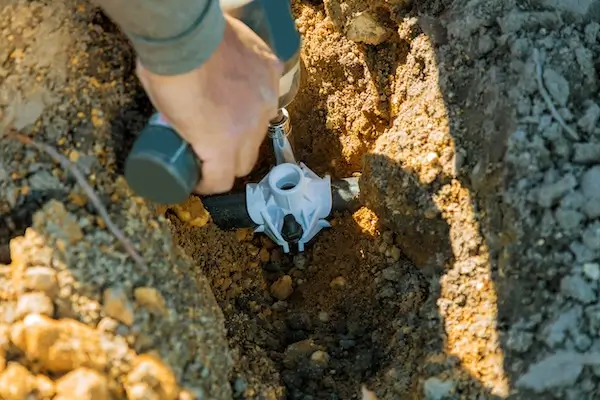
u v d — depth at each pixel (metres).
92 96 1.35
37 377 1.10
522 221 1.28
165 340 1.21
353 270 1.70
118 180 1.32
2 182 1.27
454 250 1.41
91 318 1.16
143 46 1.05
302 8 2.02
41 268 1.17
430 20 1.59
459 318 1.36
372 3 1.78
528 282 1.27
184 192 1.21
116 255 1.23
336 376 1.47
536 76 1.33
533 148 1.29
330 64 1.93
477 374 1.28
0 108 1.31
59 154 1.29
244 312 1.64
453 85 1.50
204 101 1.16
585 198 1.24
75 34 1.38
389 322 1.51
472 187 1.40
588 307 1.20
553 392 1.21
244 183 1.88
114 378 1.13
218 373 1.28
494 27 1.45
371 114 1.84
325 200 1.74
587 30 1.41
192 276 1.38
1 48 1.34
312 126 1.97
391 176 1.55
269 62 1.25
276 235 1.74
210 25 1.05
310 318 1.65
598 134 1.30
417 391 1.32
